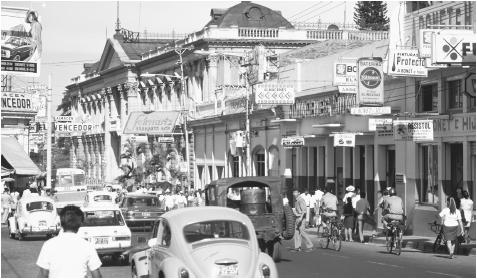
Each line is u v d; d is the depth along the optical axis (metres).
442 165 31.75
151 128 65.75
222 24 68.75
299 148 46.56
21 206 35.19
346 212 31.59
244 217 14.42
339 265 22.70
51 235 35.56
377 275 20.12
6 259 26.47
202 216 14.22
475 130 29.39
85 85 103.75
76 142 109.56
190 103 67.62
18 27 32.28
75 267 10.04
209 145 63.09
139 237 16.73
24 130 61.44
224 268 13.26
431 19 32.19
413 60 29.70
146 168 71.88
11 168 53.19
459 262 23.52
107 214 24.83
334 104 40.91
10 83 61.41
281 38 64.94
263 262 13.70
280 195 24.44
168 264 13.59
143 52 87.25
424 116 32.69
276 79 49.47
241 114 54.41
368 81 33.12
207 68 64.56
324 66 43.75
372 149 38.19
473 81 29.58
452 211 24.59
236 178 24.94
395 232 26.38
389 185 36.88
